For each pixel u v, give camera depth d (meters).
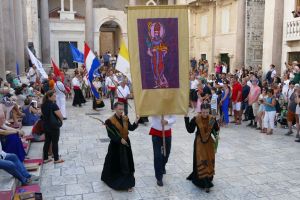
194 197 6.29
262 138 10.93
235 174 7.49
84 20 31.86
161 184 6.80
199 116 6.57
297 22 16.56
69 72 30.39
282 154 9.05
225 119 12.93
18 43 18.00
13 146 7.18
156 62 6.20
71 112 16.14
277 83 14.12
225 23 25.03
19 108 11.02
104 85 21.45
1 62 12.61
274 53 17.95
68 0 33.66
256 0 22.72
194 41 29.25
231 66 24.14
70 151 9.30
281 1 17.61
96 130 12.05
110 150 6.76
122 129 6.48
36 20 27.53
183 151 9.27
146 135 11.25
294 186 6.84
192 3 27.80
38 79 17.53
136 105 6.22
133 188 6.70
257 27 22.94
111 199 6.19
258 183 6.98
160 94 6.27
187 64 6.29
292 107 11.05
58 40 31.28
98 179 7.16
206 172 6.44
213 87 13.46
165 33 6.16
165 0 35.00
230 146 9.85
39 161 7.81
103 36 37.06
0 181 6.06
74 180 7.11
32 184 6.56
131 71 6.17
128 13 6.07
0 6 12.44
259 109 12.09
